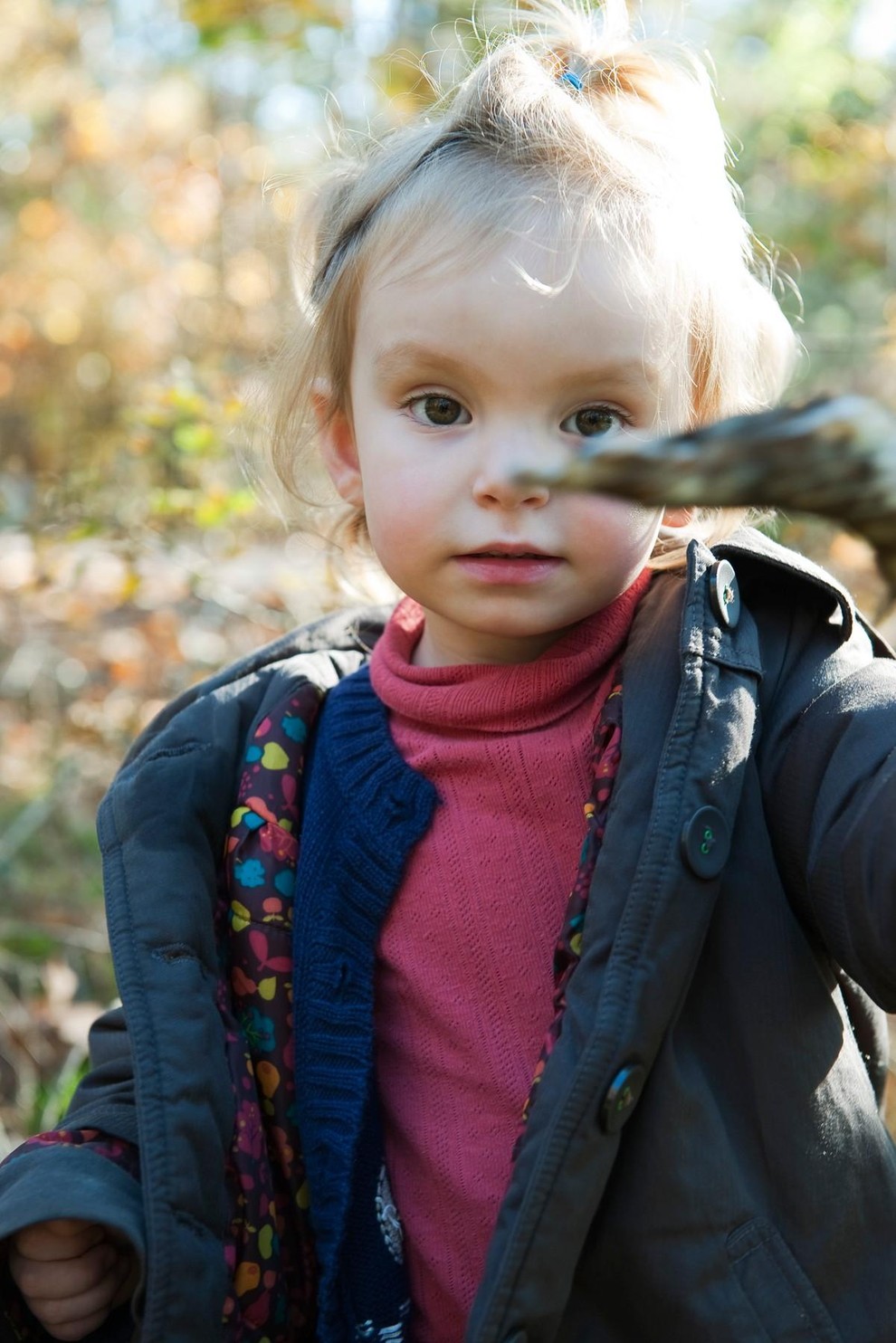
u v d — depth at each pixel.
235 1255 1.27
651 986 1.10
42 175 9.38
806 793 1.18
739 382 1.45
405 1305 1.31
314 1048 1.34
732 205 1.49
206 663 3.76
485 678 1.35
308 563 3.25
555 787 1.31
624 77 1.50
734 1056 1.18
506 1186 1.28
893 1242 1.21
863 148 6.31
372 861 1.36
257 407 2.23
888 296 5.75
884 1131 1.24
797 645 1.26
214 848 1.42
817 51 6.40
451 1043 1.32
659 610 1.31
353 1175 1.32
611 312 1.23
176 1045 1.23
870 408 0.59
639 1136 1.13
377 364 1.30
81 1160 1.19
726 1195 1.13
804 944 1.20
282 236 2.63
